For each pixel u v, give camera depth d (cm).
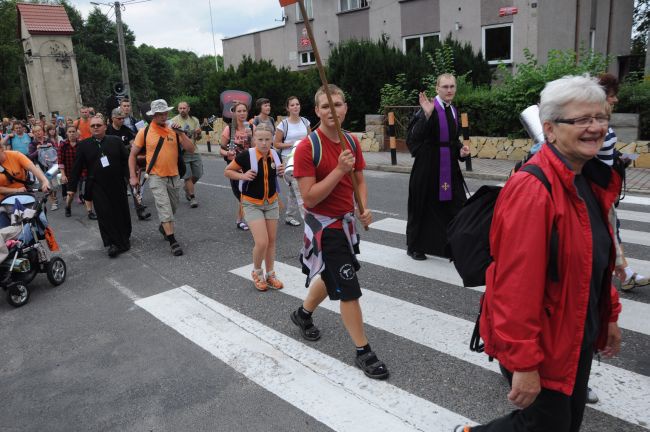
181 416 326
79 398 354
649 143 1011
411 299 480
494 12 1700
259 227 509
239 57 2783
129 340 435
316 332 413
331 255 349
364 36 2131
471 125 1273
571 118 189
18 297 525
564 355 195
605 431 288
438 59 1486
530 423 211
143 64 6275
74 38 5841
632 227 662
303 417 317
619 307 220
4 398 360
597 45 1977
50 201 1084
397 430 300
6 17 5103
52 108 3388
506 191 200
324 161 345
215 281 560
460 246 226
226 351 405
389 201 884
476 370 357
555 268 191
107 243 671
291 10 2431
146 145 657
